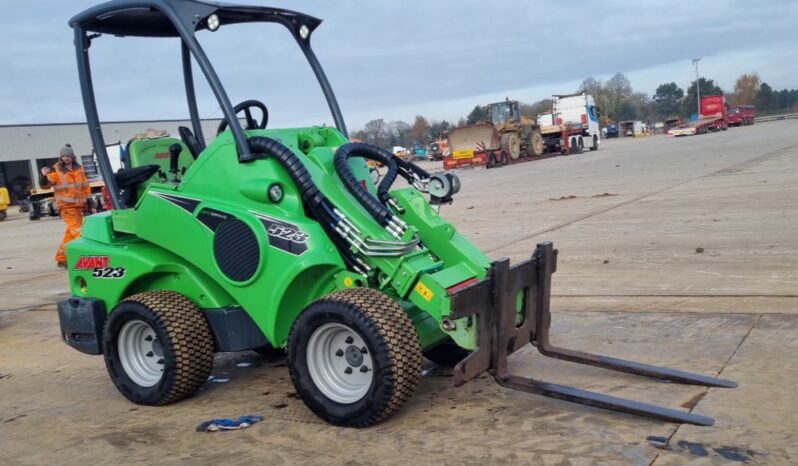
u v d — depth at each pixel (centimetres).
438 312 412
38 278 1143
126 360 495
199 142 583
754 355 497
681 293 684
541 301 466
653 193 1534
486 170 3195
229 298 487
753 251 840
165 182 553
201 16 459
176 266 493
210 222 462
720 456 350
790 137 3500
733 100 13175
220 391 509
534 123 3716
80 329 524
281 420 442
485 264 455
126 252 502
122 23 529
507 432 396
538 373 494
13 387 563
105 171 520
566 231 1114
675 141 4578
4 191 3122
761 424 384
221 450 403
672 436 375
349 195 450
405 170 509
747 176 1708
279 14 521
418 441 392
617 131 7644
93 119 520
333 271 443
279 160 446
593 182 1975
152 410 480
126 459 402
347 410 410
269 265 439
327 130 514
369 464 370
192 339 471
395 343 395
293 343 425
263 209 448
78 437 442
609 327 595
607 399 396
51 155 5219
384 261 427
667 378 449
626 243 966
